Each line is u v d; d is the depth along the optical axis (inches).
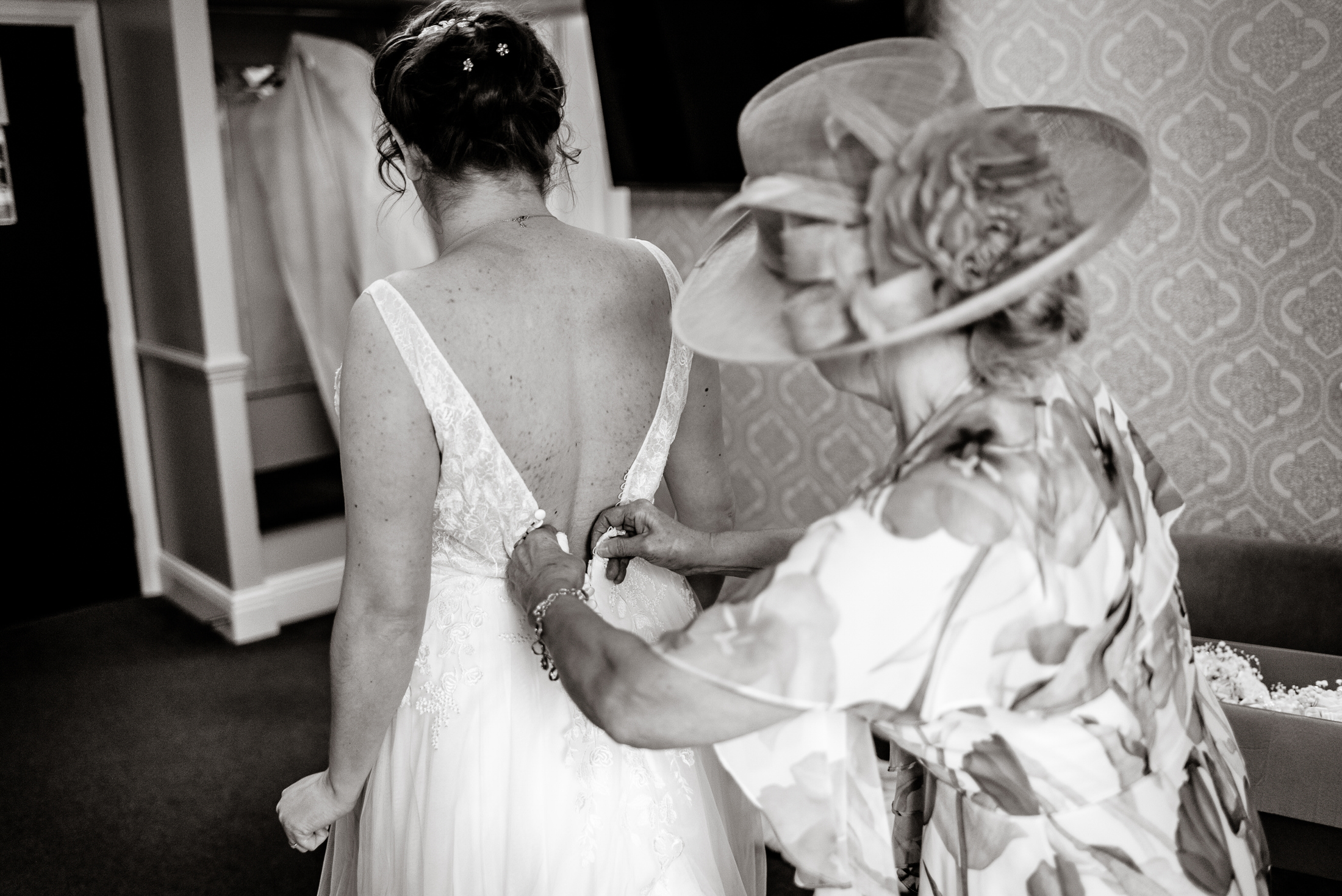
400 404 46.6
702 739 38.3
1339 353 103.9
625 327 52.3
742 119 40.2
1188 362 112.5
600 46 135.6
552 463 50.3
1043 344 36.3
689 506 60.4
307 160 153.7
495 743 51.3
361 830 56.5
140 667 145.3
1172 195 110.3
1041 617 36.5
